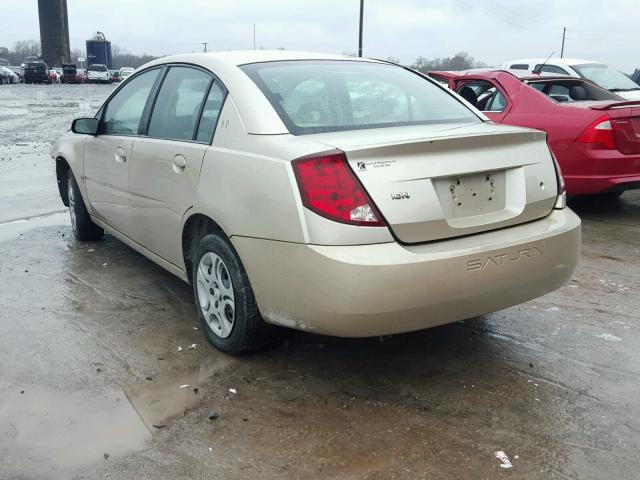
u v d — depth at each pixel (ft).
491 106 23.91
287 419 9.27
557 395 9.95
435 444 8.68
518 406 9.62
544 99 21.79
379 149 8.86
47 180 28.99
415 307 8.94
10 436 8.80
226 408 9.55
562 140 20.54
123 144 14.06
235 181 9.98
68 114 69.10
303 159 8.98
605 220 21.58
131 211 14.03
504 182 10.13
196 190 10.98
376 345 11.67
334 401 9.77
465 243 9.40
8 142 44.21
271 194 9.28
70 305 13.53
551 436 8.86
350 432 8.96
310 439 8.80
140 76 14.62
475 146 9.75
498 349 11.56
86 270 15.85
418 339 11.97
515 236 9.86
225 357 11.16
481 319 12.95
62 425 9.08
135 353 11.30
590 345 11.73
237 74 11.12
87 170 16.35
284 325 9.70
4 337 11.91
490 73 24.70
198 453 8.48
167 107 12.88
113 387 10.13
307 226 8.85
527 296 10.15
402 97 11.78
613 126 19.77
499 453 8.48
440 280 8.98
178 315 13.03
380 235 8.80
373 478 8.00
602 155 19.77
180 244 12.03
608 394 9.98
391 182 8.90
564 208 11.02
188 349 11.46
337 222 8.73
